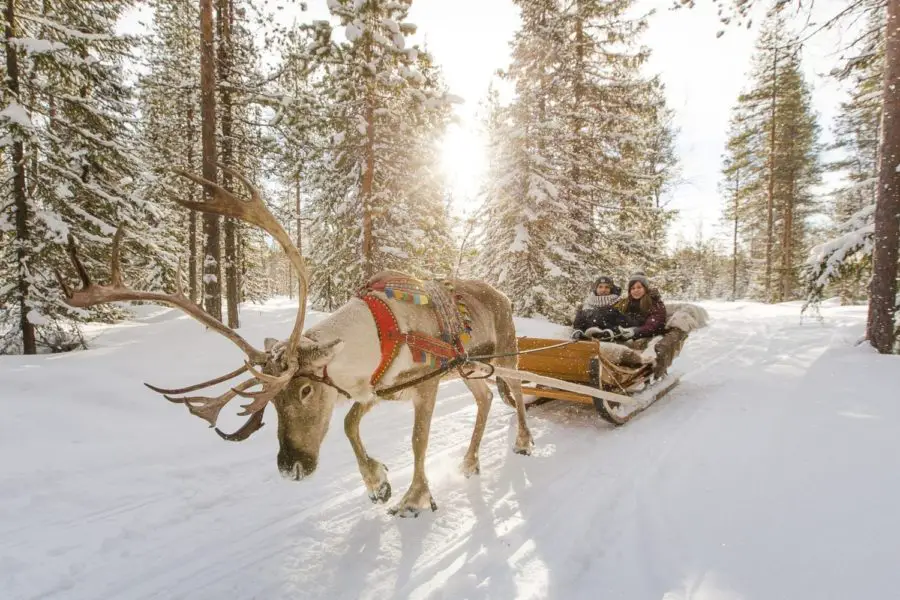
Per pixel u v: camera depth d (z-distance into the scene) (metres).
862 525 2.81
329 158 11.41
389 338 3.29
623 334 6.38
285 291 53.25
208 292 10.60
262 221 2.70
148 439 4.95
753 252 36.03
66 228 8.20
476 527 3.32
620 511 3.37
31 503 3.64
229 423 5.52
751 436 4.52
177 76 12.97
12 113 7.51
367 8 9.50
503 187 13.27
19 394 5.51
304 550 3.12
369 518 3.52
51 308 8.77
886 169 8.34
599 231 14.86
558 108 14.58
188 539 3.28
